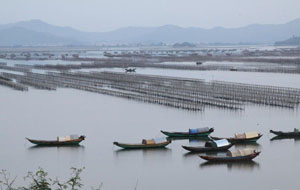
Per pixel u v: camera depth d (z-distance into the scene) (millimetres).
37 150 85938
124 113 122188
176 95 149375
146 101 142000
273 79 198125
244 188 65500
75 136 89938
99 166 76062
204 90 153750
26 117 117625
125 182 68812
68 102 142000
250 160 78000
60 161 79000
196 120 111438
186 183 68000
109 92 161375
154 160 78938
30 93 164000
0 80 197500
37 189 37844
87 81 197375
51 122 111125
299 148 85062
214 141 83688
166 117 115938
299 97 139375
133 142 90625
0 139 94312
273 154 81562
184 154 82250
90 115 120000
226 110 124312
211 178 69938
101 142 91250
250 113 119250
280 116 114938
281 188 65750
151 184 67938
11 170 74500
